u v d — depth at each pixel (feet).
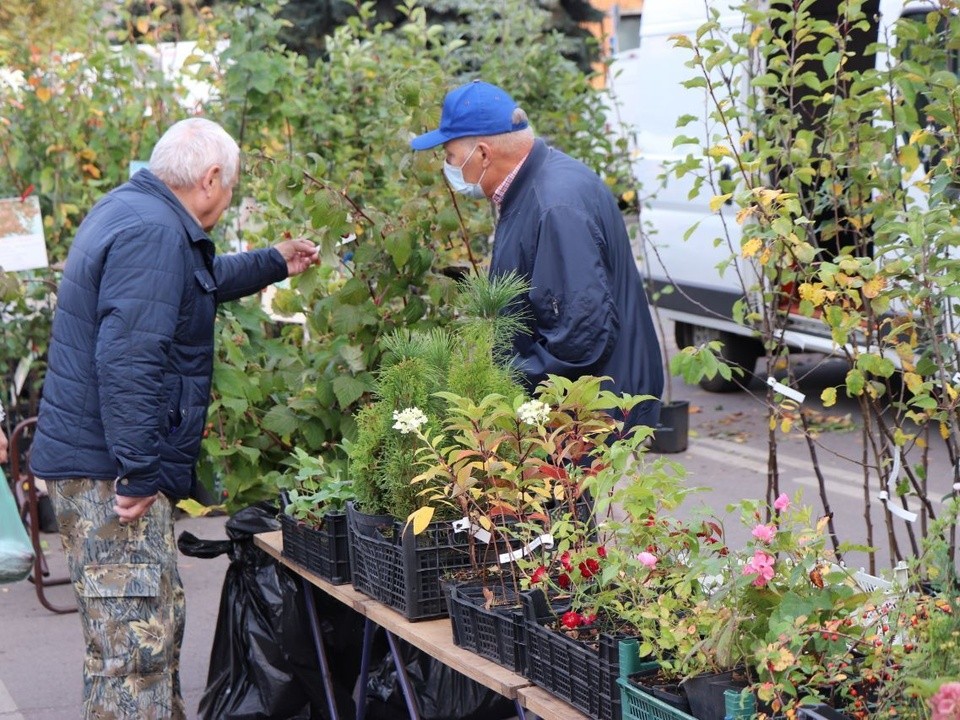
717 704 7.07
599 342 11.57
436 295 13.67
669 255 31.42
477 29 28.14
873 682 7.07
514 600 9.09
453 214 14.14
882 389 12.25
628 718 7.51
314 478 12.64
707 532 8.37
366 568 10.61
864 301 12.34
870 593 7.82
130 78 23.11
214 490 15.88
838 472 24.71
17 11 25.45
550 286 11.62
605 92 28.81
